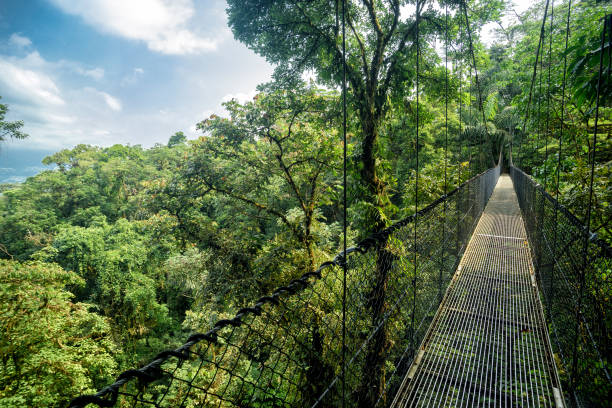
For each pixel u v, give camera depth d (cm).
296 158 696
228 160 701
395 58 454
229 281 646
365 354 161
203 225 700
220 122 645
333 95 575
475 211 581
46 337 752
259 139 666
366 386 163
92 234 1515
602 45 118
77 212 2247
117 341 1307
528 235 486
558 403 186
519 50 816
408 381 209
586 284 164
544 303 296
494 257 427
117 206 2448
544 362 222
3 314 700
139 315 1512
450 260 338
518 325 269
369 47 501
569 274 196
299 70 500
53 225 2111
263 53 484
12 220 1942
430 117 562
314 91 590
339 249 740
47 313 771
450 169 624
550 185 384
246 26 453
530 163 720
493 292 327
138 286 1466
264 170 677
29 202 2169
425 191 606
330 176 797
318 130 634
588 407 153
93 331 948
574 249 186
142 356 1439
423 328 241
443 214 293
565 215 203
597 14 439
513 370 217
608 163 347
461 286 340
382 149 457
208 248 697
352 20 482
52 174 2502
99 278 1404
